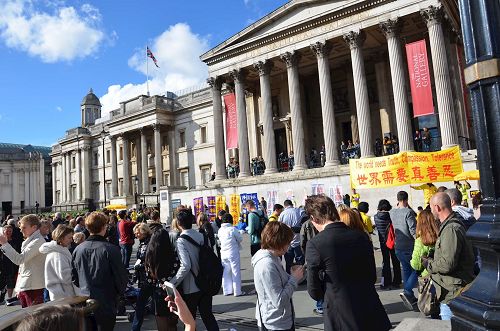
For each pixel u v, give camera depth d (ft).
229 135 127.34
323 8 109.29
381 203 37.17
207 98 186.39
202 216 40.06
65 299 15.72
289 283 16.56
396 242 30.83
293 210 41.42
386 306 30.81
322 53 108.06
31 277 28.43
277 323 16.03
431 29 92.48
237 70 125.18
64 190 266.98
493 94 9.45
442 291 19.11
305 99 138.31
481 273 9.46
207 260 23.13
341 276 14.26
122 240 51.78
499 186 9.21
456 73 100.53
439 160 56.70
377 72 119.34
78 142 251.39
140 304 26.61
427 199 56.54
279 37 115.65
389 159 58.49
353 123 125.90
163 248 22.89
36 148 361.30
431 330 14.80
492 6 9.71
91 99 301.43
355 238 14.87
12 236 43.91
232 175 133.08
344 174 96.89
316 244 14.85
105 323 21.26
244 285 42.80
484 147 9.53
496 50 9.48
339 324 13.97
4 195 295.07
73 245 37.78
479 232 9.15
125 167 209.26
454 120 89.15
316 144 136.36
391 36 97.66
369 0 99.45
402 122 94.38
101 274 21.68
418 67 93.09
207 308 23.39
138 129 203.51
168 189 134.72
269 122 117.29
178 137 199.52
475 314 8.70
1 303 42.96
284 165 128.57
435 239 21.52
